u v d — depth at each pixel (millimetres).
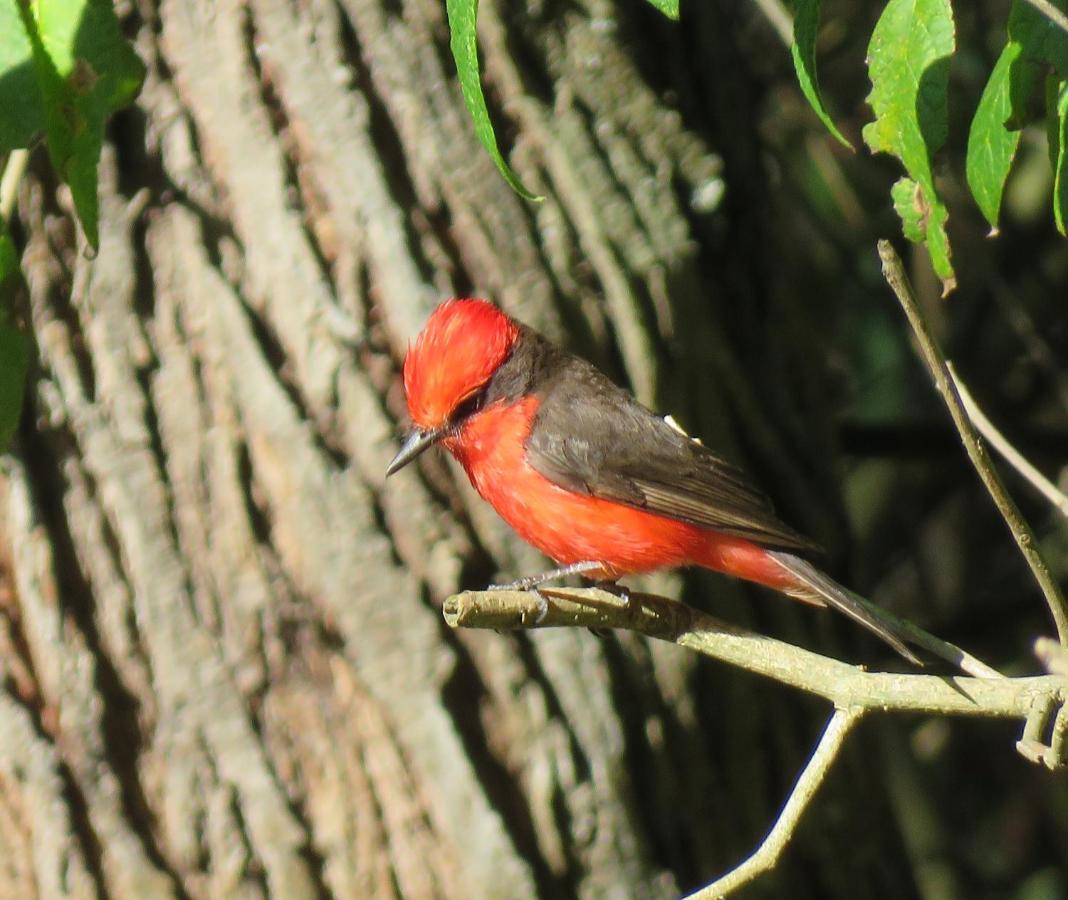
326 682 9922
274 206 10297
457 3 6137
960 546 16281
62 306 10312
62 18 7098
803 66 6352
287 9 10625
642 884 9953
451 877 9719
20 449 10188
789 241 12555
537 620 7961
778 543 9773
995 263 15680
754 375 11578
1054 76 6414
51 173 10352
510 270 10477
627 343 10648
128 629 9984
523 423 9922
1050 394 15742
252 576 9969
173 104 10500
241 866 9781
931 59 6324
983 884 15594
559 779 9891
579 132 10961
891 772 13477
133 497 10047
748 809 10641
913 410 16047
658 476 9922
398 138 10555
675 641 8258
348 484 10000
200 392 10141
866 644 12367
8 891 9914
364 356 10148
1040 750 6949
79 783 9898
